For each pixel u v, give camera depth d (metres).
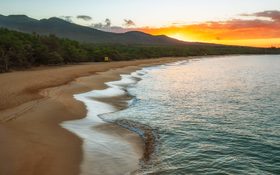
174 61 140.00
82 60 98.12
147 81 56.19
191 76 68.94
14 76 47.09
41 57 74.69
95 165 14.99
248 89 47.31
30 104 26.77
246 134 21.52
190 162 16.00
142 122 24.39
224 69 94.06
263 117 27.28
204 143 19.27
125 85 48.22
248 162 16.19
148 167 15.18
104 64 91.69
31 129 19.70
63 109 26.42
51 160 14.84
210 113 28.58
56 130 20.16
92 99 33.28
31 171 13.34
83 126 22.02
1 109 23.95
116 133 20.86
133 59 130.75
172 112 28.64
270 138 20.64
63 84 42.16
